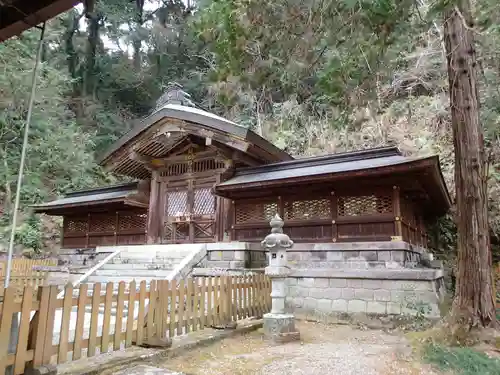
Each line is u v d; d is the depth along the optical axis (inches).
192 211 503.8
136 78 1163.9
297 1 209.6
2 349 115.9
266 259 423.2
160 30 1152.8
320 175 359.3
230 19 219.6
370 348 213.2
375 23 192.5
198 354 190.5
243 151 451.2
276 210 420.2
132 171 559.5
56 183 818.2
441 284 348.2
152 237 518.9
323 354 195.8
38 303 131.0
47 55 951.6
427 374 163.9
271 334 229.3
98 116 1066.1
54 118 831.1
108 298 158.4
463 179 229.8
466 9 206.1
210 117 454.9
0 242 634.2
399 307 286.0
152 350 181.3
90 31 1106.1
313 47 226.4
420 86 786.8
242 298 263.3
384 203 358.6
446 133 671.1
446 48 249.6
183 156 523.5
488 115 514.9
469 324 210.1
